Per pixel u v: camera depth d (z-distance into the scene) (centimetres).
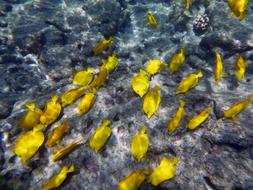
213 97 127
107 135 101
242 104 100
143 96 124
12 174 107
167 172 88
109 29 259
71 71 216
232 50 215
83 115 123
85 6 279
